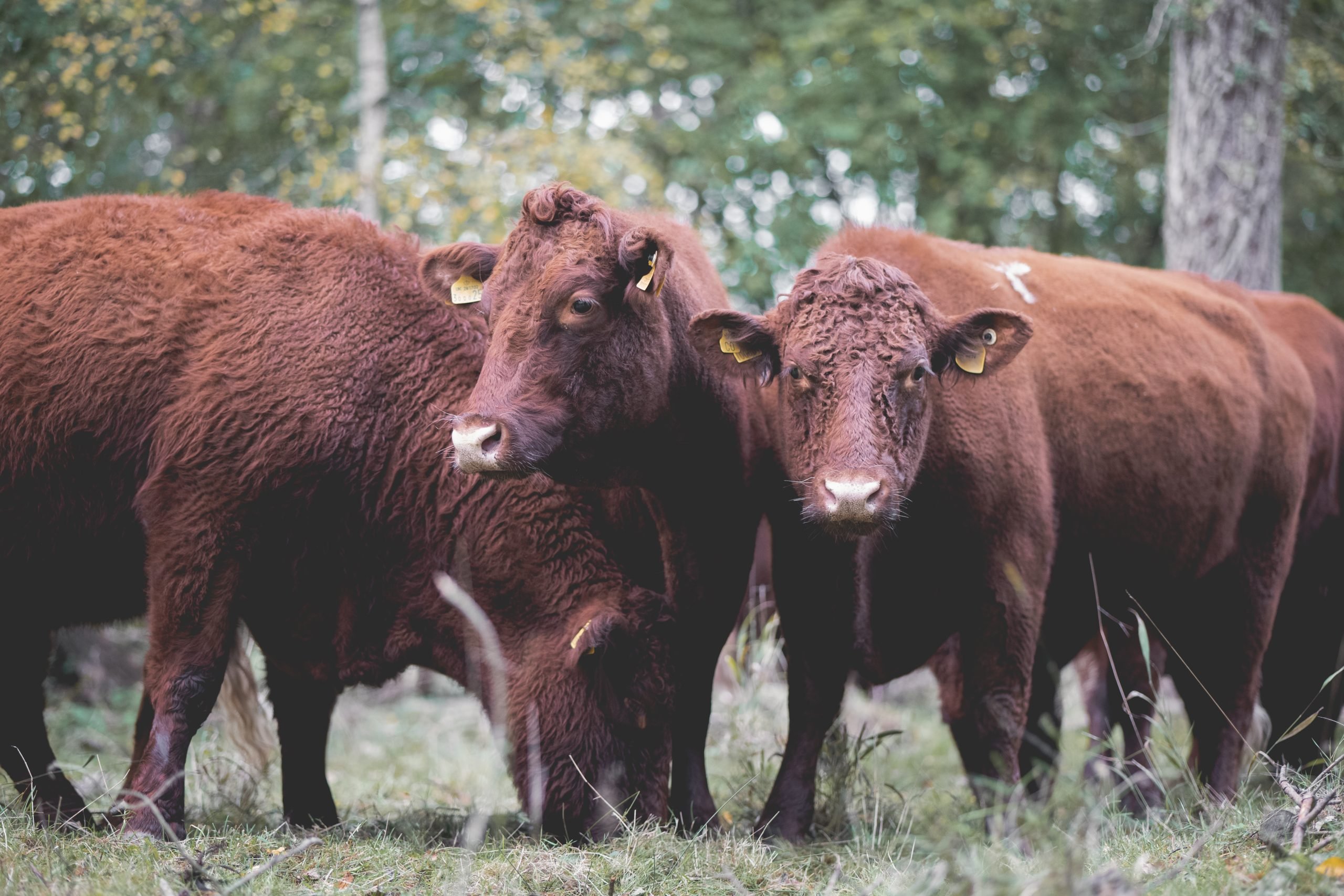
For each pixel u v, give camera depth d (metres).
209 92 17.67
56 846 5.46
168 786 5.99
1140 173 21.09
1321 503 9.56
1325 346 9.68
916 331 6.05
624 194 17.23
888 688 13.84
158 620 6.28
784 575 6.90
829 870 5.88
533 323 5.95
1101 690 9.77
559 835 6.30
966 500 6.66
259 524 6.34
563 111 20.33
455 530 6.53
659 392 6.32
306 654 6.77
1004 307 7.40
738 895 5.23
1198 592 8.80
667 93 22.56
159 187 15.14
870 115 20.08
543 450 5.91
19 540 6.68
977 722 6.87
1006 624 6.78
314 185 14.96
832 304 6.04
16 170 12.98
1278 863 4.75
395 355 6.63
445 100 18.12
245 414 6.31
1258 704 9.84
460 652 6.64
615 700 6.38
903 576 6.88
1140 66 20.19
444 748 11.47
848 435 5.75
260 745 7.87
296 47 18.23
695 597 6.91
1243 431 8.35
